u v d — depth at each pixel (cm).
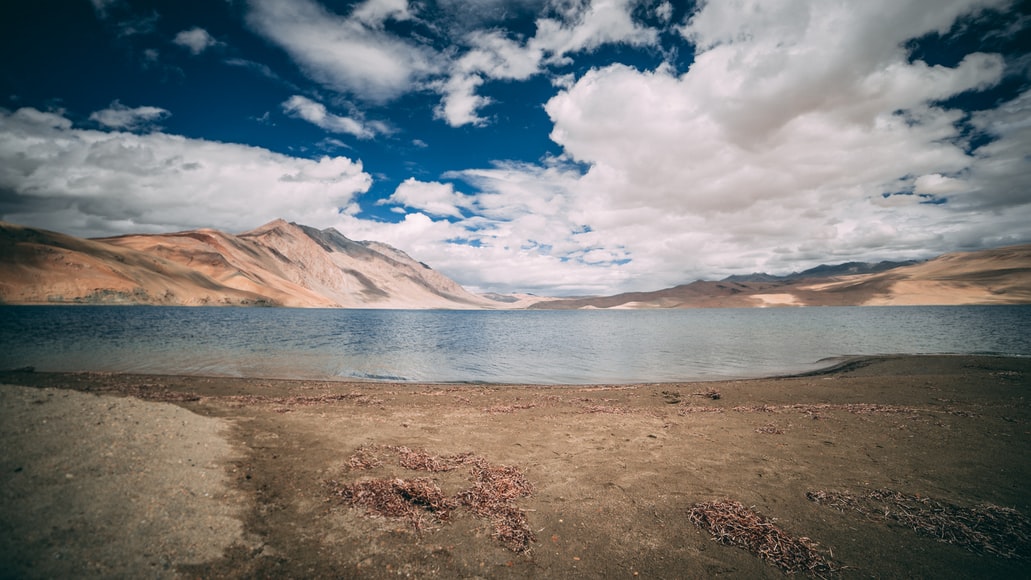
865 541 667
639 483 894
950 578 571
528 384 2562
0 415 924
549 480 908
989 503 788
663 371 3134
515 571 591
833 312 16900
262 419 1348
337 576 561
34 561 502
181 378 2353
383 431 1262
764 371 3059
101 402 1154
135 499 675
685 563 614
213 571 546
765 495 834
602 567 603
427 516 731
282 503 751
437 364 3472
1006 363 2878
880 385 2136
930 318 10375
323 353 3969
